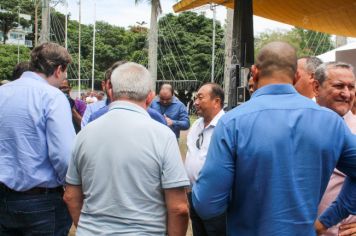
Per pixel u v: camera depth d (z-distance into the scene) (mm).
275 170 1980
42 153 2867
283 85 2090
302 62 2848
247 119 2029
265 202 1996
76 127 5113
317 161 2014
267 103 2055
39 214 2900
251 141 2002
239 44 5719
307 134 2004
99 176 2227
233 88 5680
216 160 2047
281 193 1979
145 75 2355
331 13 6973
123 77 2326
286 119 2012
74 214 2428
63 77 3152
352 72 2580
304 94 2838
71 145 2838
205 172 2074
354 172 2133
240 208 2086
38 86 2918
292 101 2064
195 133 3936
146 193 2211
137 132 2229
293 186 1977
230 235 2141
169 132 2299
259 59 2146
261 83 2139
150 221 2213
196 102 3896
